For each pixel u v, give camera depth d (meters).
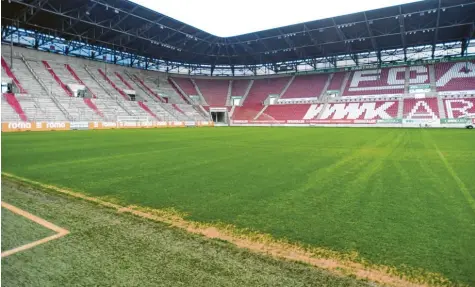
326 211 4.37
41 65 35.09
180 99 47.94
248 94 51.97
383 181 6.32
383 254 3.00
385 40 37.97
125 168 7.77
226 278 2.54
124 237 3.41
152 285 2.43
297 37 39.09
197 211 4.37
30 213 4.20
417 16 31.00
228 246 3.20
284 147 13.02
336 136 20.06
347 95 43.41
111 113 34.56
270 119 45.47
